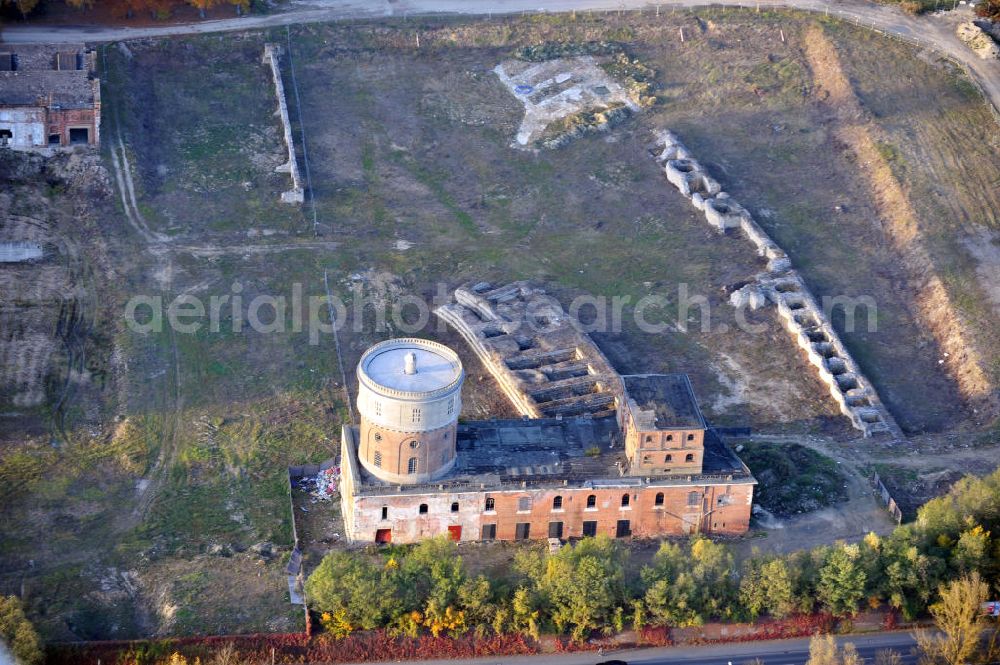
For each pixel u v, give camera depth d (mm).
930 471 179875
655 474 165875
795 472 177000
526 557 156500
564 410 182875
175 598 154875
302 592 156875
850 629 157500
